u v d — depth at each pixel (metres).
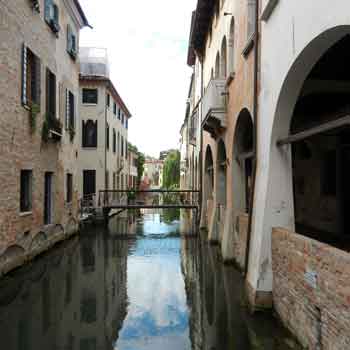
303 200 11.11
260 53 6.71
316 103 8.22
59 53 12.68
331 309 3.84
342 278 3.59
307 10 4.52
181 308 6.96
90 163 22.16
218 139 12.26
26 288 8.06
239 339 5.39
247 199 9.81
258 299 5.97
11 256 8.67
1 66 7.92
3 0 7.98
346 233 8.88
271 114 5.94
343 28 3.87
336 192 9.15
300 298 4.71
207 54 15.43
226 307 6.85
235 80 9.09
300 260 4.72
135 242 14.41
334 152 9.34
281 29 5.48
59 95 12.72
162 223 21.08
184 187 37.56
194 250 12.66
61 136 12.52
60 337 5.61
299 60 4.91
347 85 6.95
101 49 23.00
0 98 7.89
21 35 9.07
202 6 13.52
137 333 5.80
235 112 9.10
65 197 13.56
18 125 8.92
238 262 9.59
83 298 7.52
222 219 12.38
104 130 22.31
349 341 3.45
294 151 11.52
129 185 37.56
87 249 12.88
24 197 9.76
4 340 5.46
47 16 11.12
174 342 5.46
